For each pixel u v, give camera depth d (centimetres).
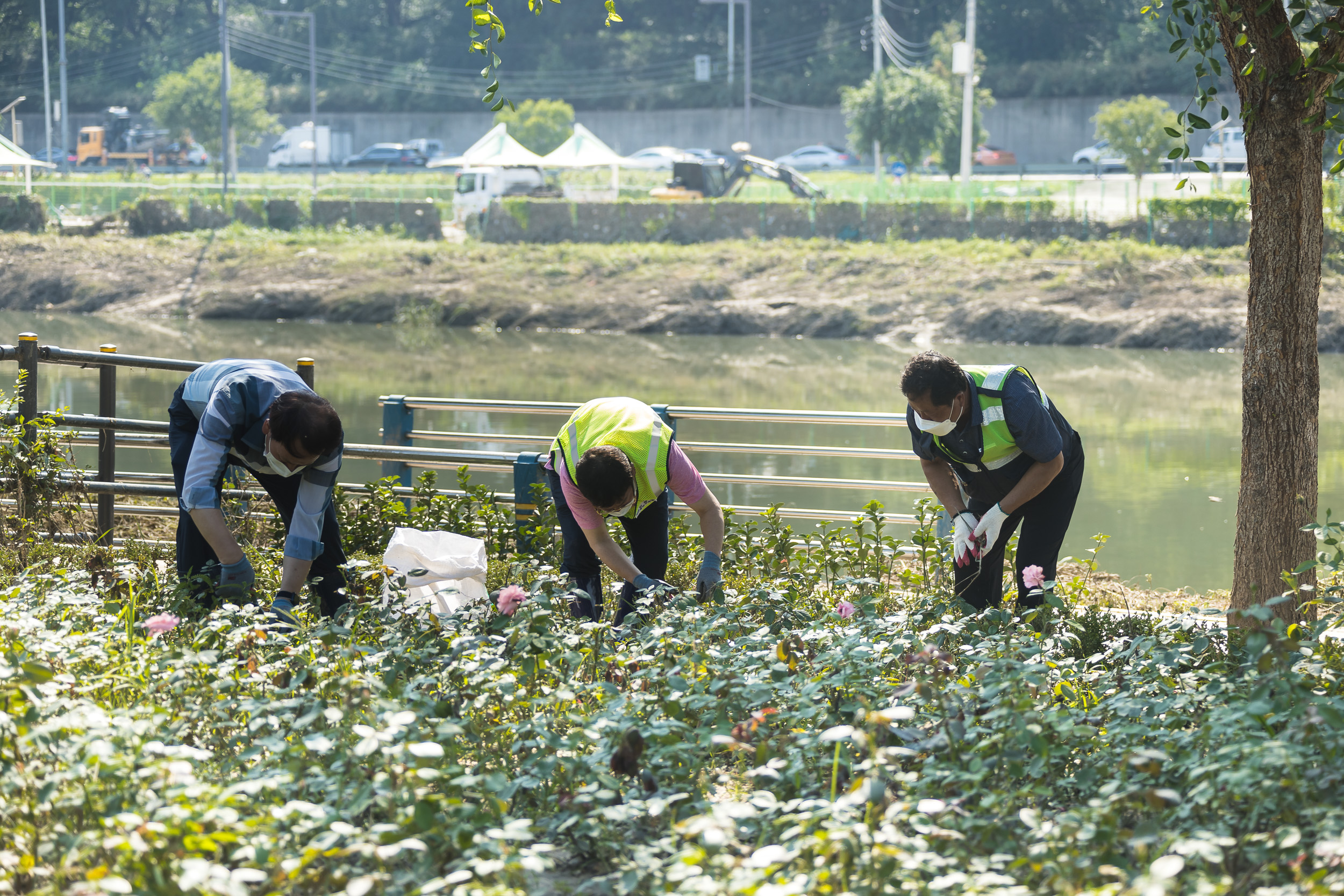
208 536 1120
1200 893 589
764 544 1599
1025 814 682
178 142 15862
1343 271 6338
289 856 666
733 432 3669
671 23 19188
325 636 1002
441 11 19775
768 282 7200
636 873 655
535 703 853
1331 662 1101
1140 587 1966
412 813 703
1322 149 1239
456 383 4681
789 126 17512
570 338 6538
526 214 8394
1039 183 9756
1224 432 3694
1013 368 1188
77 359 1705
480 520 1755
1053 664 980
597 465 1055
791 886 604
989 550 1220
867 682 934
